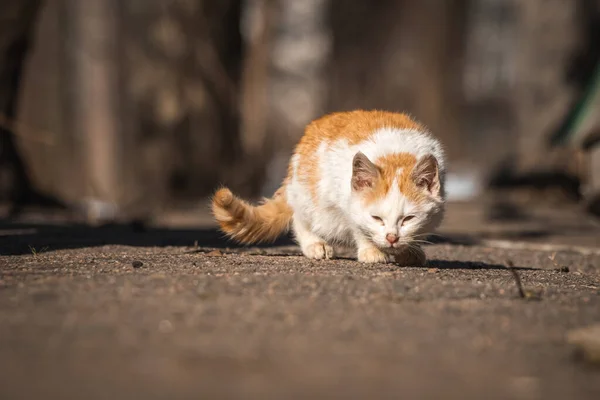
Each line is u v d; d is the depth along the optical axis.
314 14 64.88
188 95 24.20
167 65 24.44
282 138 47.31
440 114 46.22
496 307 5.04
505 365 3.80
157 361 3.71
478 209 20.00
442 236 11.51
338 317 4.59
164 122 24.12
